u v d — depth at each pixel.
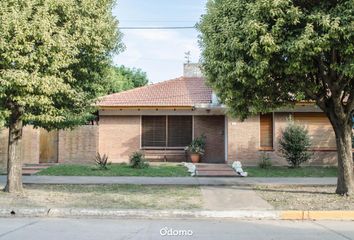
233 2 10.89
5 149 21.34
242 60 10.42
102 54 12.87
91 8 12.04
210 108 22.17
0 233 8.03
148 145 23.31
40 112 11.82
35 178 16.33
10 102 11.59
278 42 9.81
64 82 12.08
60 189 13.59
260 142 21.72
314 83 11.45
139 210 10.15
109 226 8.84
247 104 12.27
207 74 12.19
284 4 9.54
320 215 9.85
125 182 15.31
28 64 10.42
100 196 12.20
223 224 9.14
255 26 9.65
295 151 20.16
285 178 16.56
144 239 7.57
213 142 23.33
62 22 11.61
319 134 21.58
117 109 22.73
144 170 18.58
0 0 10.41
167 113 23.17
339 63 10.57
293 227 8.83
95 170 18.61
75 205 10.75
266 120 21.81
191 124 23.48
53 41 10.52
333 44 9.66
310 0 10.04
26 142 22.02
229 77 10.84
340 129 12.02
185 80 26.62
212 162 23.11
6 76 10.11
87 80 13.26
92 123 24.36
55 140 22.70
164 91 24.62
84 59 12.48
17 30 10.11
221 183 15.12
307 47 9.47
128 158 22.94
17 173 12.70
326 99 12.16
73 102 13.12
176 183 15.11
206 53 11.74
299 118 21.66
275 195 12.38
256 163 21.47
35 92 10.80
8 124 13.30
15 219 9.69
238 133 21.61
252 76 10.68
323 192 12.81
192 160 22.36
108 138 23.05
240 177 16.89
